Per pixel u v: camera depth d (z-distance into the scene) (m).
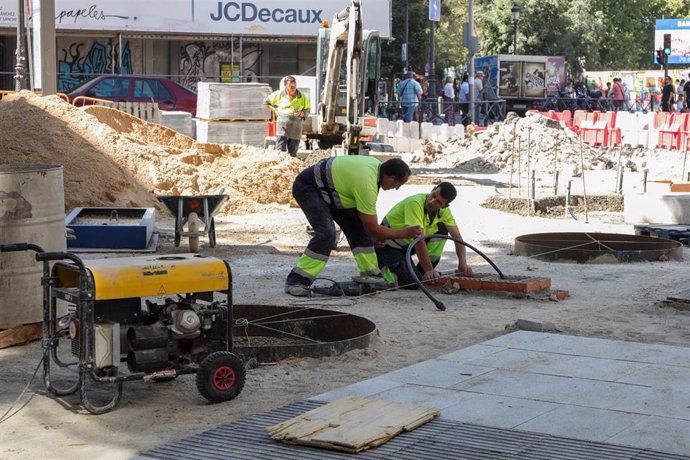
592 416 6.32
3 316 8.34
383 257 11.32
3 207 8.12
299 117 23.17
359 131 21.06
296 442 5.82
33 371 7.62
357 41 21.09
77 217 14.86
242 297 10.65
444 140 35.06
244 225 16.48
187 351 6.93
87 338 6.42
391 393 6.87
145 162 18.47
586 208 18.17
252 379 7.38
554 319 9.59
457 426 6.14
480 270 12.49
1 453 5.78
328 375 7.51
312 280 10.78
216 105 26.05
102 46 38.66
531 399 6.71
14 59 38.81
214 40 39.72
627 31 77.19
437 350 8.34
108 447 5.88
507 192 22.12
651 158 32.34
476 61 50.78
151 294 6.53
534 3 62.34
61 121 18.17
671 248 13.41
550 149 29.69
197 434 6.07
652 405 6.55
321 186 10.70
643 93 55.69
